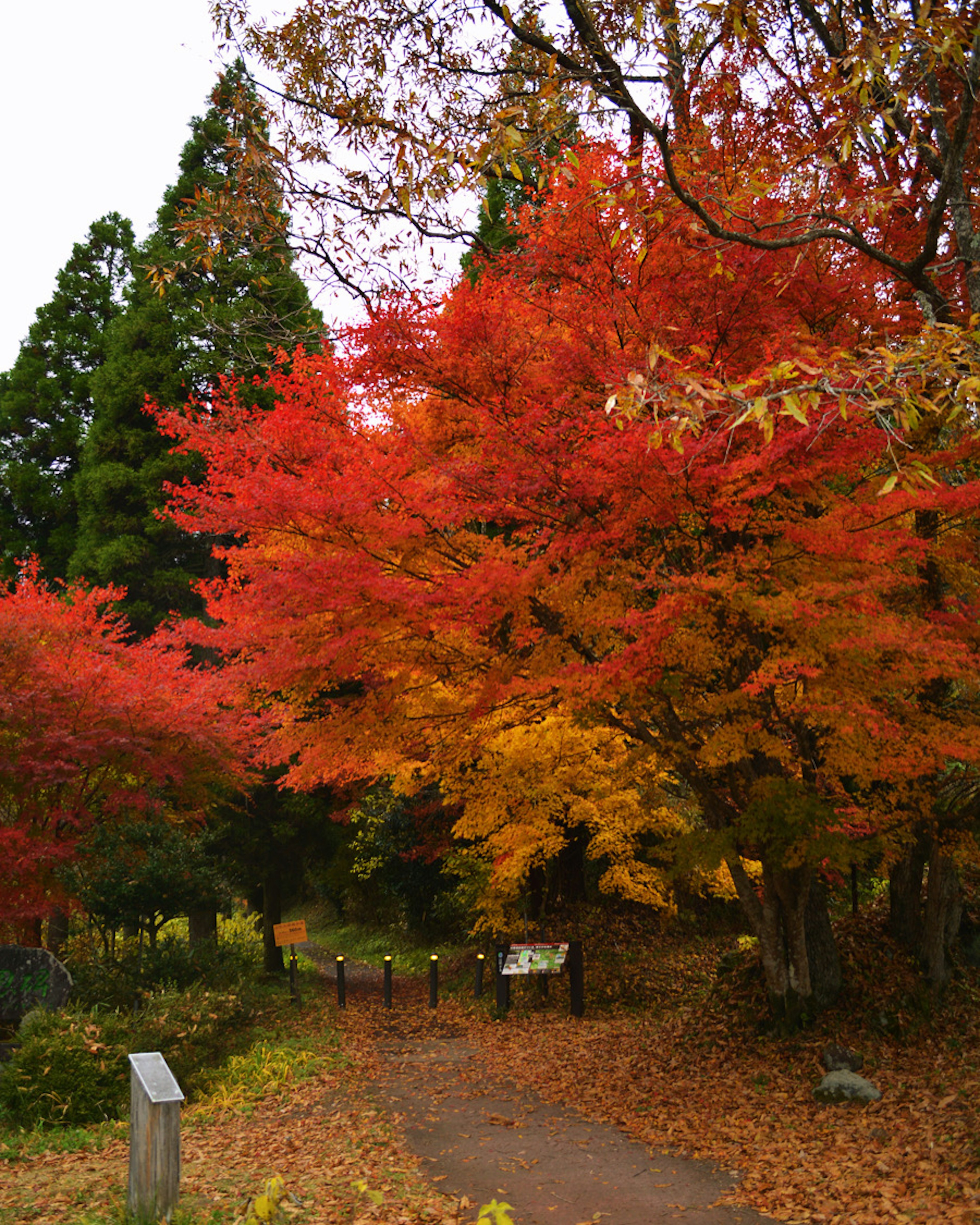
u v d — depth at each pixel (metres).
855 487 9.02
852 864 11.49
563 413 8.05
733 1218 5.97
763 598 6.86
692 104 8.88
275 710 12.98
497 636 8.98
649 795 14.38
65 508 27.89
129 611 22.52
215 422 8.84
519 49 10.48
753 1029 10.40
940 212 6.61
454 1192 6.68
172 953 12.83
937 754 8.02
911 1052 9.34
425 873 21.47
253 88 10.11
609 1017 14.29
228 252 10.79
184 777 14.04
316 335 15.00
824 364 5.20
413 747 10.47
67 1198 6.07
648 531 8.58
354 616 7.89
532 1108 9.16
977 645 8.07
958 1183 5.91
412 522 7.61
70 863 13.26
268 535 8.62
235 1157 7.62
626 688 7.66
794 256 7.61
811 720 7.70
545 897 19.14
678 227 7.23
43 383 29.78
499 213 16.03
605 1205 6.34
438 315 8.09
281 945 16.66
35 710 12.73
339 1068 11.23
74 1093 9.25
